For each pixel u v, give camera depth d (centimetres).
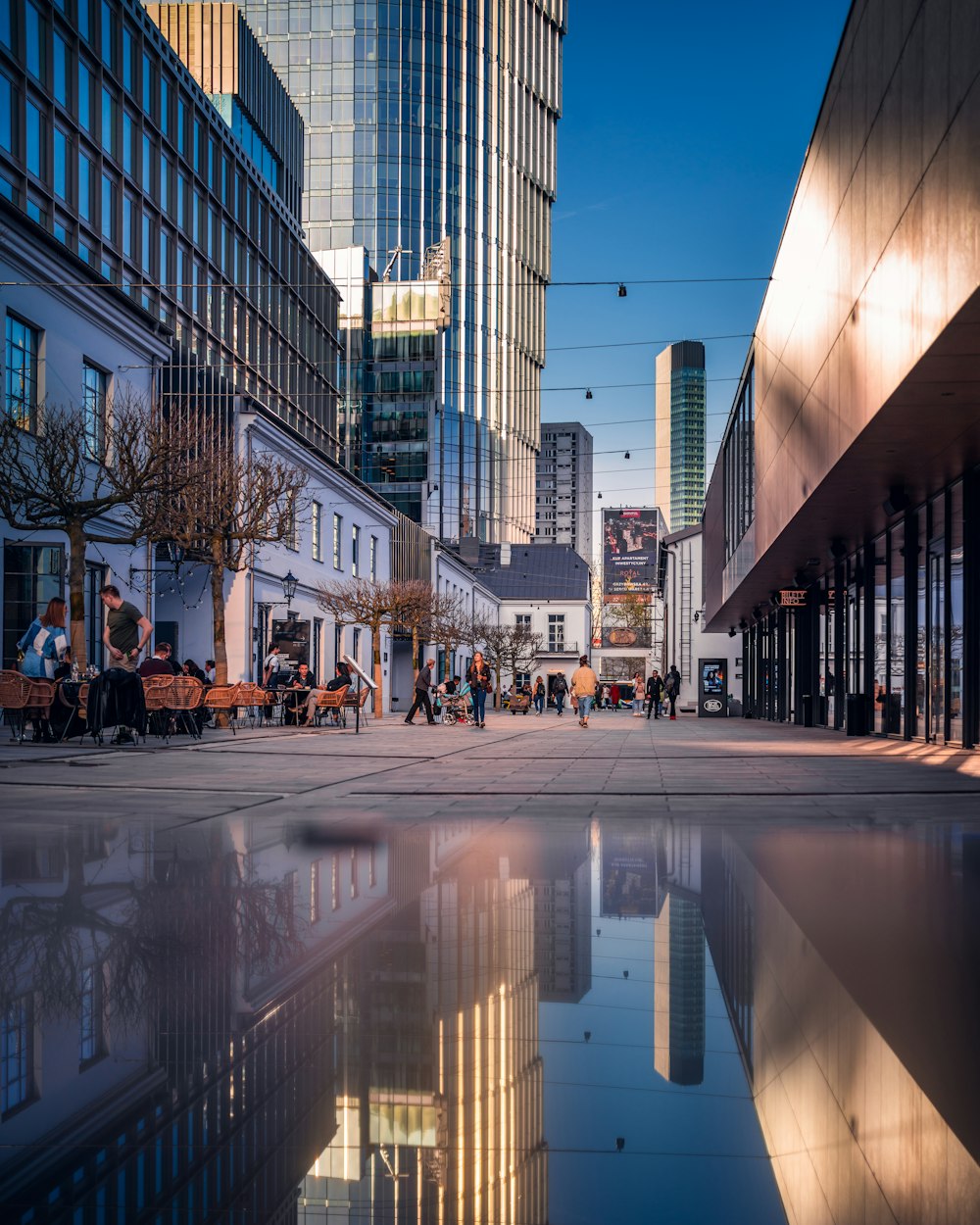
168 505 1947
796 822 824
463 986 374
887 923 477
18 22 2580
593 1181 224
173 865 619
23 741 1591
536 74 12356
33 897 528
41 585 2075
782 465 2320
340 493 3950
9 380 1955
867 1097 273
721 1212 210
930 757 1576
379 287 8050
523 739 2212
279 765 1346
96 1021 331
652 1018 339
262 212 4756
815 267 1794
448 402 10706
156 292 3550
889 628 2305
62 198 2841
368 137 10131
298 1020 334
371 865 623
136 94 3359
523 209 12038
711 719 4662
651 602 10894
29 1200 216
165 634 2902
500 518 11369
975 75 914
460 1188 219
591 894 543
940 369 1162
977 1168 233
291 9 10219
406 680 5625
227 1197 216
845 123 1520
